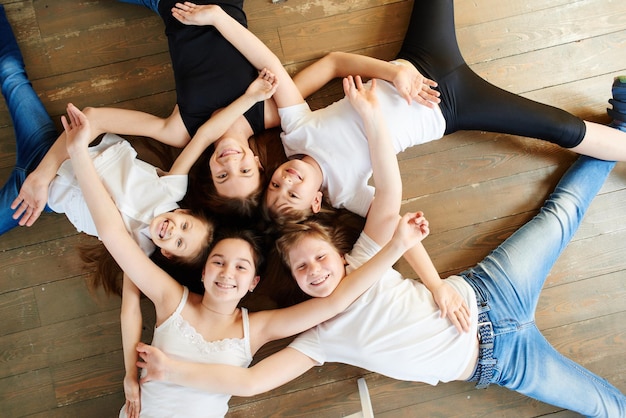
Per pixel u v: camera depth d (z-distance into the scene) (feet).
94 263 5.61
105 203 4.84
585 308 5.70
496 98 5.32
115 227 4.83
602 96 5.77
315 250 4.91
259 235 5.28
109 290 5.60
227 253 4.93
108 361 5.64
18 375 5.58
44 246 5.65
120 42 5.75
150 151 5.68
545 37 5.80
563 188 5.51
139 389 5.04
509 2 5.74
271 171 5.60
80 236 5.65
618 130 5.47
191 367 4.82
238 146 5.01
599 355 5.67
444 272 5.71
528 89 5.78
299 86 5.52
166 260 5.43
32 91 5.46
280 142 5.65
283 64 5.76
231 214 5.20
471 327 5.11
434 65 5.29
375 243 5.15
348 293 4.90
